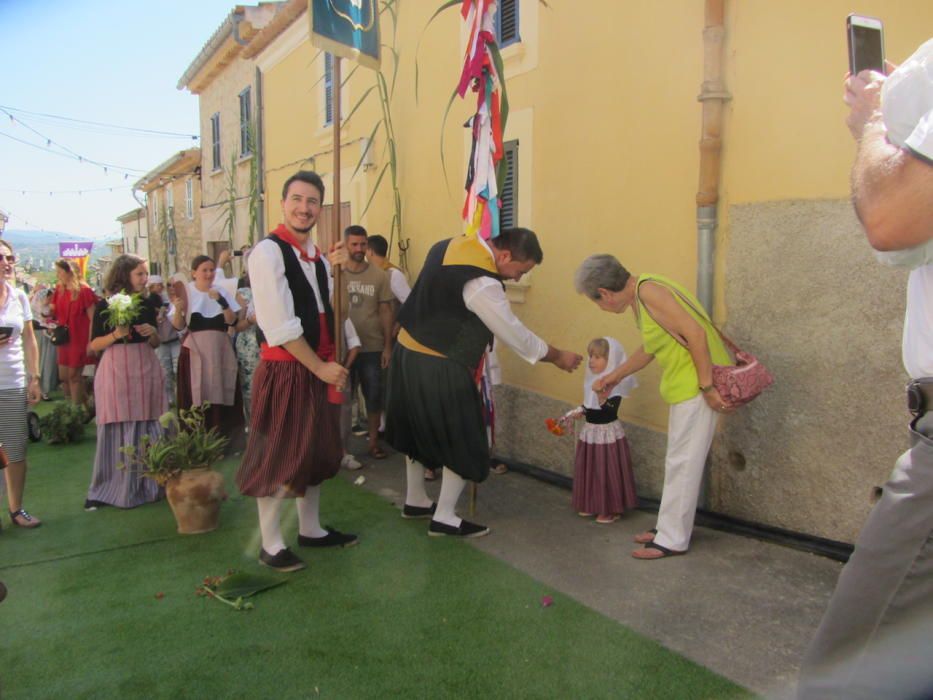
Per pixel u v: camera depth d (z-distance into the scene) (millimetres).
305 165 8867
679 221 3955
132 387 4523
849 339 3223
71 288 7332
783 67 3383
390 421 3900
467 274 3557
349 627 2889
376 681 2506
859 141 1687
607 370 3947
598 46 4395
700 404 3334
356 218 7598
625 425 4406
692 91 3822
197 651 2727
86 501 4551
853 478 3262
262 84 10320
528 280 5109
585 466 4035
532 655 2645
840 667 1670
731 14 3578
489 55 4246
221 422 5441
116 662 2660
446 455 3689
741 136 3588
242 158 12266
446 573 3385
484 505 4422
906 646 1564
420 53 6230
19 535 4047
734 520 3738
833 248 3242
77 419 6531
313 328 3410
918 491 1531
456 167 5797
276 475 3342
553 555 3574
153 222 24609
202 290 5379
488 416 4527
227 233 13414
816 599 2979
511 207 5273
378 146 7070
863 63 1901
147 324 4621
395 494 4695
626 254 4309
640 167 4168
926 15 2865
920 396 1600
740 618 2855
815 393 3363
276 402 3365
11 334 4133
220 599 3131
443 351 3629
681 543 3477
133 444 4559
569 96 4641
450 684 2477
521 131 5070
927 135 1431
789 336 3439
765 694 2344
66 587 3318
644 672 2502
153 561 3623
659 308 3230
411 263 6535
